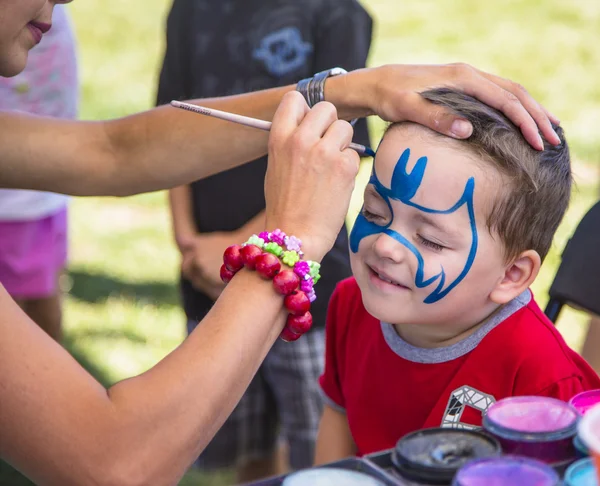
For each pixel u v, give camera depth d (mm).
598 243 1756
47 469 1196
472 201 1431
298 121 1422
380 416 1627
